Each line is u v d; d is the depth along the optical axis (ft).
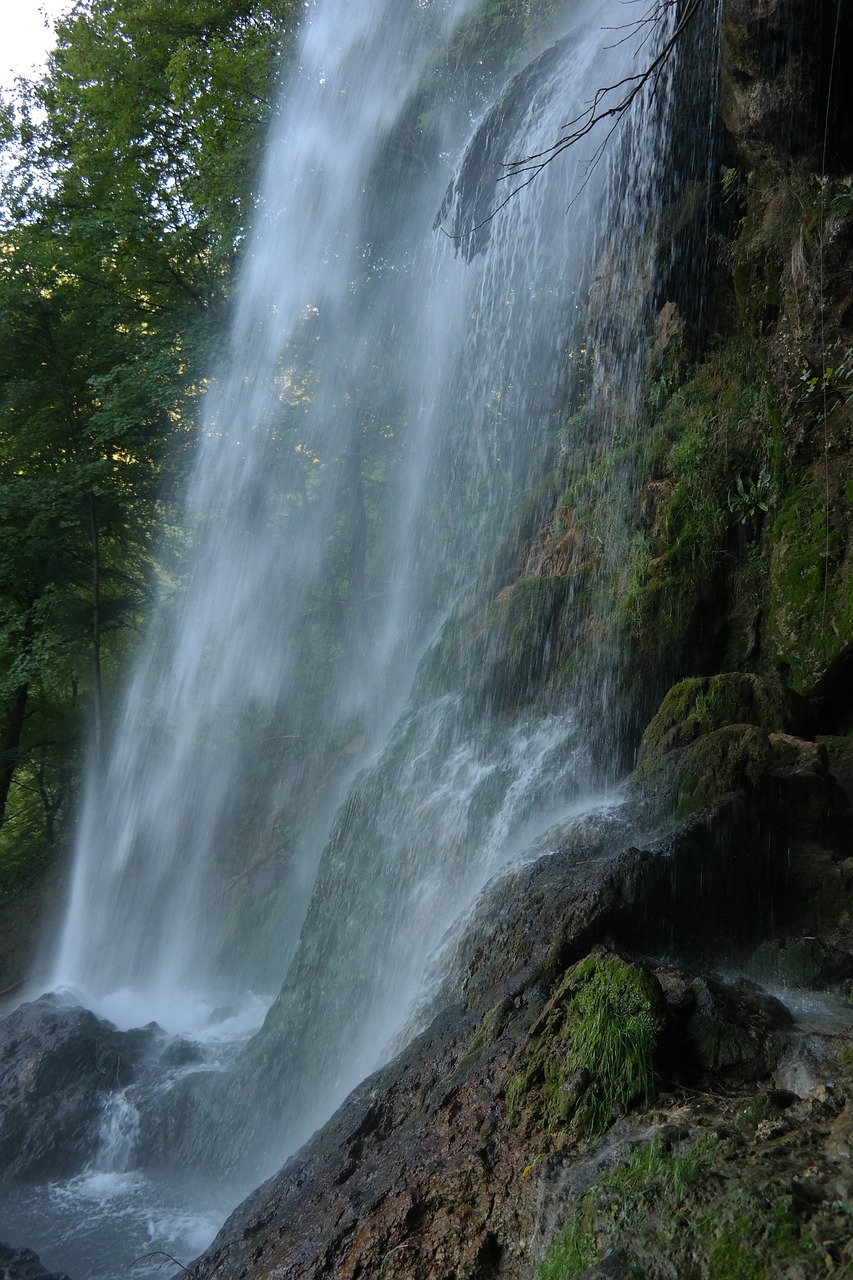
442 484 48.39
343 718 49.11
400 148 48.65
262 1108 25.41
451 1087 13.65
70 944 52.08
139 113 54.08
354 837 30.68
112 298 58.34
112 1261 20.40
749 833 18.66
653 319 33.71
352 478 53.57
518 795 26.55
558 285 39.65
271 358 53.78
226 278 58.13
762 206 27.37
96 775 56.80
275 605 55.36
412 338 50.98
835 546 25.05
